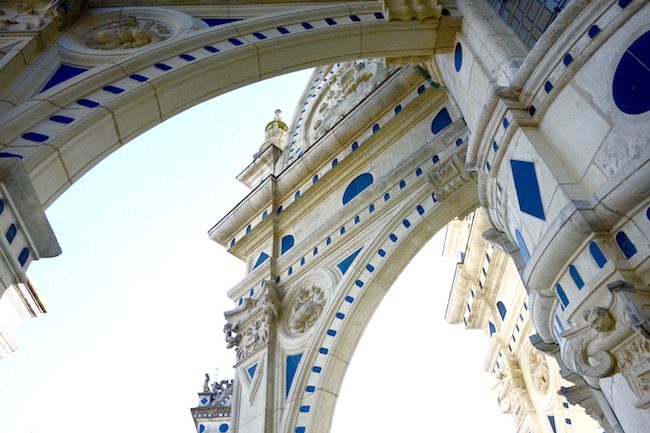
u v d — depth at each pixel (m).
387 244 7.66
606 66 3.20
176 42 4.45
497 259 10.55
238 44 4.57
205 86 4.37
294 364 7.80
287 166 10.39
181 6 5.14
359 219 8.33
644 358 2.80
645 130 2.88
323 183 9.35
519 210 3.82
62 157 3.39
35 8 4.63
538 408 9.99
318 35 4.86
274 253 9.56
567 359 3.49
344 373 7.41
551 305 3.57
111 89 3.90
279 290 8.92
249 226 10.36
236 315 9.11
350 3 5.35
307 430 6.98
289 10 5.18
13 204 2.95
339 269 8.18
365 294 7.50
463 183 7.14
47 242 3.21
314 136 11.17
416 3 5.01
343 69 11.54
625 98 3.04
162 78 4.04
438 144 7.68
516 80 3.80
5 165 2.87
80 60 4.28
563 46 3.46
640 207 2.83
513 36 4.51
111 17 4.84
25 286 3.42
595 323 2.93
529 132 3.69
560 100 3.52
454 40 5.19
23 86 3.84
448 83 5.53
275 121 13.27
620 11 3.15
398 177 8.08
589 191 3.23
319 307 8.05
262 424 7.36
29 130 3.42
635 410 2.95
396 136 8.68
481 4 5.05
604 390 3.40
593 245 2.98
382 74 10.16
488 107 3.98
